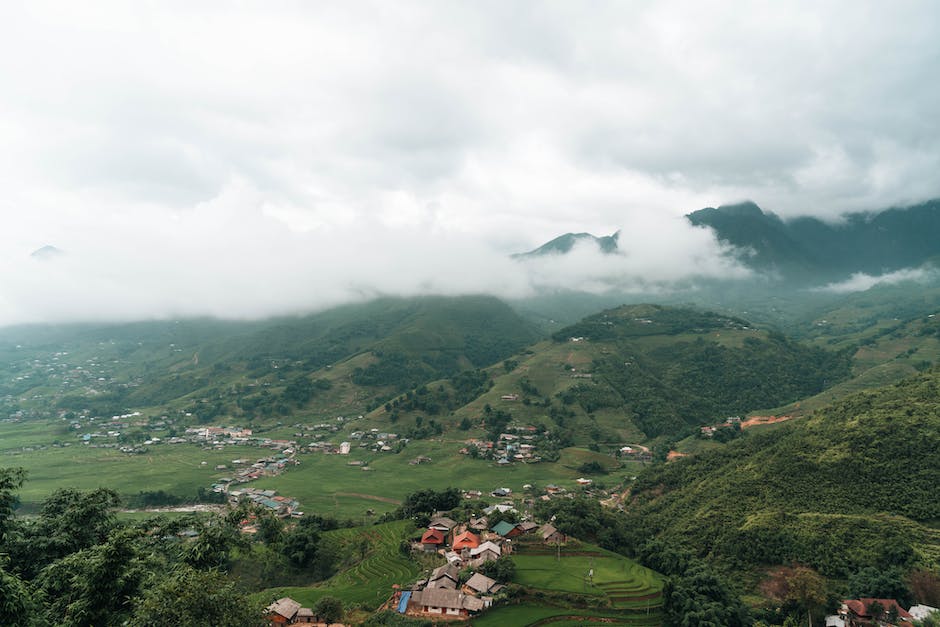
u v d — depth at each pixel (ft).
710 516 390.01
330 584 338.13
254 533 446.60
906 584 272.31
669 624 275.39
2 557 110.42
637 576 317.22
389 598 299.38
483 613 276.62
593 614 280.51
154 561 129.08
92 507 148.56
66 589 120.37
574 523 390.21
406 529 432.25
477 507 482.28
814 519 338.34
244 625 115.44
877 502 339.16
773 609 288.10
